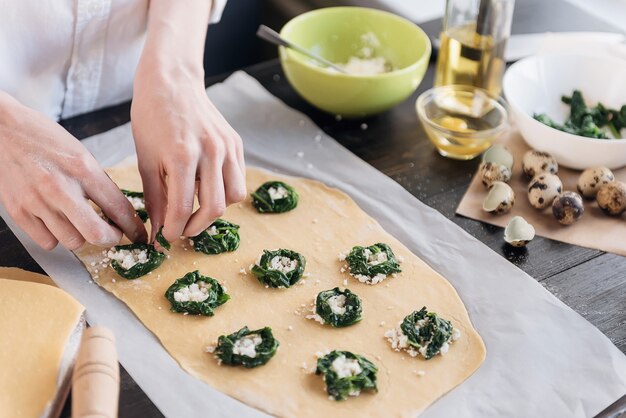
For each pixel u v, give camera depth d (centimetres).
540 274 76
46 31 90
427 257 77
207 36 126
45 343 64
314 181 87
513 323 71
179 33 82
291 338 69
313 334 69
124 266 74
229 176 73
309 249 78
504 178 85
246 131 94
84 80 97
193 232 73
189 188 70
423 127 95
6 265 74
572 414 63
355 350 68
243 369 66
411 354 68
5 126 71
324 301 71
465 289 74
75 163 70
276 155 90
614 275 76
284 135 93
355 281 75
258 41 133
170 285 73
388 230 81
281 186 84
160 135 72
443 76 96
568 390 65
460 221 82
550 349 68
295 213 82
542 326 70
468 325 70
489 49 92
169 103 73
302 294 73
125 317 70
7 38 88
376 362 67
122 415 62
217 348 67
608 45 101
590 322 71
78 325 67
